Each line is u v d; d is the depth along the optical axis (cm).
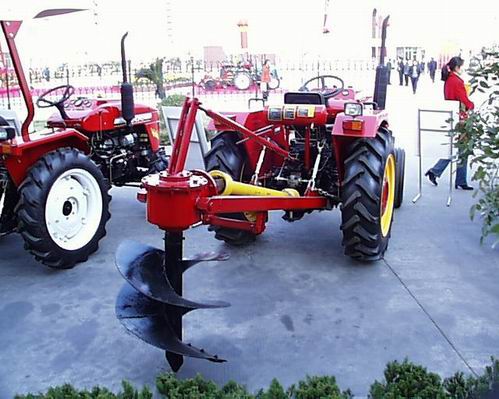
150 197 234
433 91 2016
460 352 262
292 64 1862
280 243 421
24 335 285
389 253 395
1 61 720
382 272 361
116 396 195
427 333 281
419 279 348
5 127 353
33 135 381
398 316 300
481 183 193
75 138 404
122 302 247
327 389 195
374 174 355
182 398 193
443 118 543
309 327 289
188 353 226
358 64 1769
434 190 578
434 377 199
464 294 326
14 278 360
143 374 249
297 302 319
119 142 496
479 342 271
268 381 241
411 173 662
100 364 257
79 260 380
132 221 486
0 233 395
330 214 498
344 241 369
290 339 278
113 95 1427
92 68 1800
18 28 353
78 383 242
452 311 304
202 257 246
